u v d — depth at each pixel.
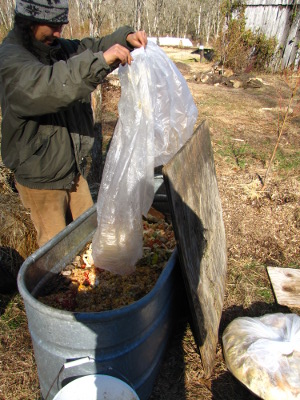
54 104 1.63
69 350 1.63
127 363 1.73
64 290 2.10
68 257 2.29
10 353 2.26
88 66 1.57
